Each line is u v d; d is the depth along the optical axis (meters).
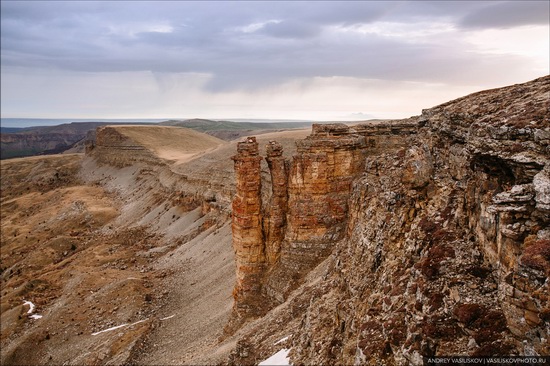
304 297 43.91
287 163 60.47
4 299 99.38
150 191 192.50
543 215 14.80
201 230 127.25
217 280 84.88
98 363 65.38
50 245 146.25
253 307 55.97
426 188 25.30
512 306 14.62
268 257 58.47
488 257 17.94
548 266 13.43
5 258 147.88
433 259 19.50
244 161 57.69
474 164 20.11
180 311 78.50
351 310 24.95
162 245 130.62
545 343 13.20
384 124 59.34
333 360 23.50
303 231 55.97
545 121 16.19
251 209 57.75
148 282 97.69
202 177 153.62
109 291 92.06
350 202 41.03
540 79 24.02
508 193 15.88
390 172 32.97
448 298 17.38
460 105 24.53
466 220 20.89
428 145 26.58
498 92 24.25
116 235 149.25
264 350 37.31
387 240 25.75
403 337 17.97
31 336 78.62
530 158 15.88
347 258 31.81
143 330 72.00
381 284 23.14
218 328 62.03
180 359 56.53
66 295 96.56
